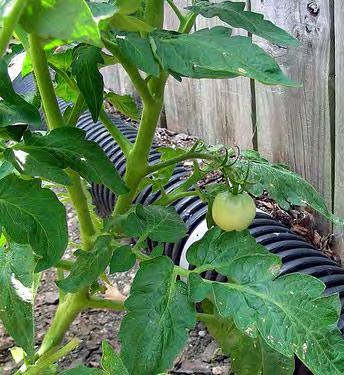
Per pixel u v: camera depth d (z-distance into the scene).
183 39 0.76
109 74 3.28
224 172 1.04
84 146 0.87
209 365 1.54
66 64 1.13
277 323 0.85
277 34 0.95
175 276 0.91
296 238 1.65
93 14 0.62
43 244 0.85
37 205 0.84
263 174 1.17
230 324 1.11
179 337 0.86
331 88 1.79
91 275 0.95
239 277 0.91
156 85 1.00
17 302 0.93
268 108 2.11
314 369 0.82
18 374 1.18
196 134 2.69
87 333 1.67
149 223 1.01
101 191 2.13
